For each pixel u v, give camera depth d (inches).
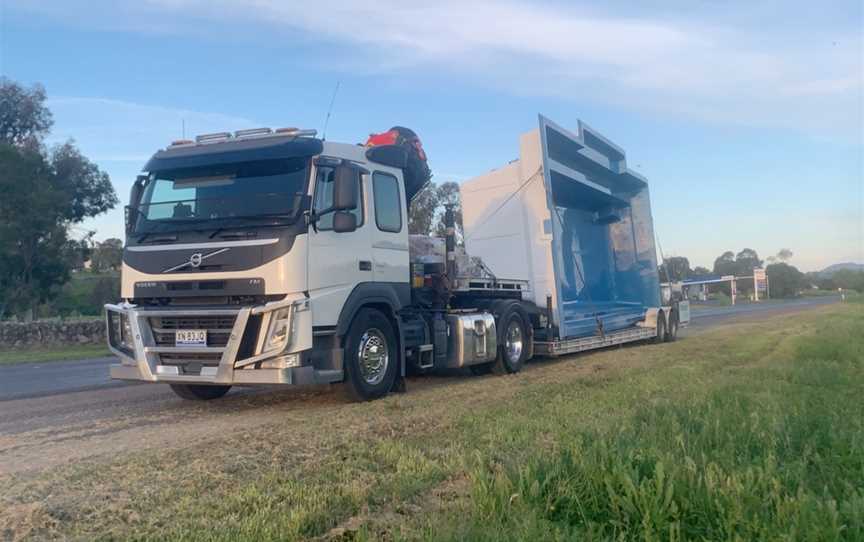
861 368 434.9
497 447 230.1
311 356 314.5
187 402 374.0
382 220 367.2
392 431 262.7
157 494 187.8
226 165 332.5
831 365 435.2
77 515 173.8
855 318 1018.1
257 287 307.4
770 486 167.2
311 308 313.4
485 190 559.2
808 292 4055.1
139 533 160.2
